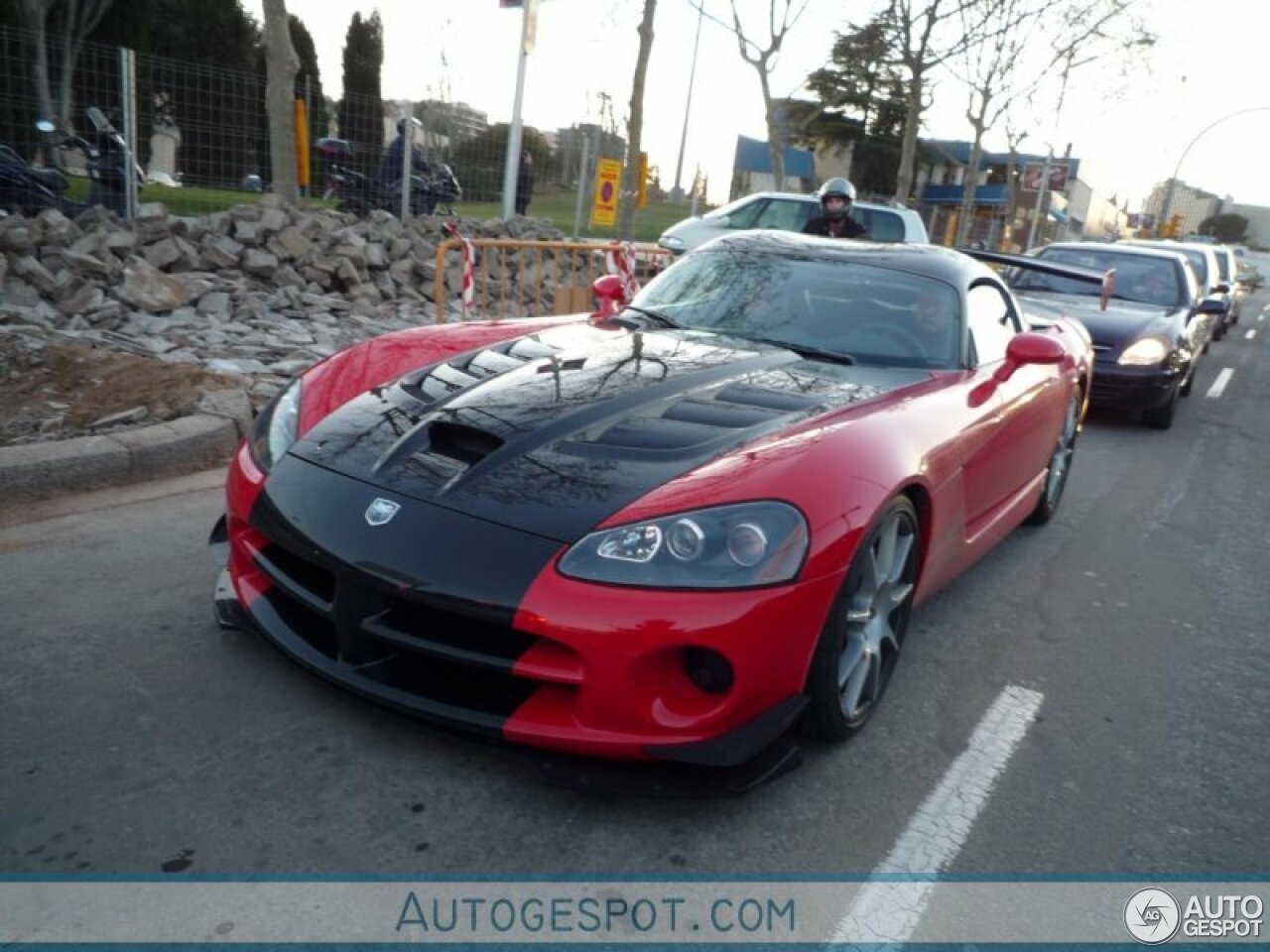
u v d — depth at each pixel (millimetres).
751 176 33344
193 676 2848
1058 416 4559
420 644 2354
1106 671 3564
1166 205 41812
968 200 23562
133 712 2656
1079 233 48594
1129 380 8070
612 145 18359
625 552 2266
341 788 2414
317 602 2551
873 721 3023
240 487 2816
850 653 2719
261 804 2332
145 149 11336
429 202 12859
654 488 2416
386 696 2428
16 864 2086
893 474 2643
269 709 2715
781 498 2371
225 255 8211
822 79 25484
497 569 2287
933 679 3359
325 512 2537
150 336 6641
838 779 2682
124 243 7676
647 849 2316
